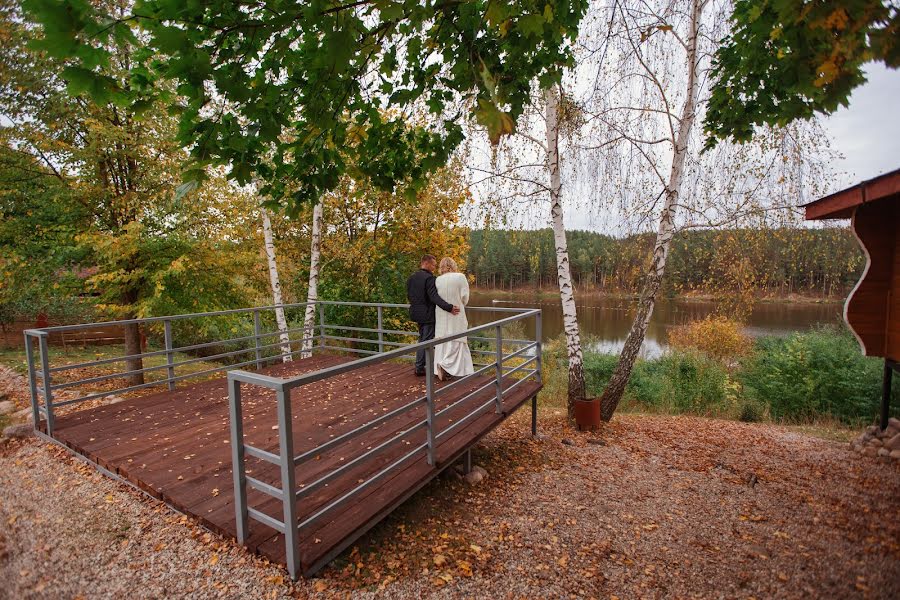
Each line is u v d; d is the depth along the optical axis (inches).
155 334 607.8
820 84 78.5
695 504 163.5
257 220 443.8
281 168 133.8
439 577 114.0
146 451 150.7
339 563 115.7
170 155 343.0
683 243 285.6
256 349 258.7
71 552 114.1
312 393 211.8
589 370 509.7
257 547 104.0
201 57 78.4
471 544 131.2
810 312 603.8
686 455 220.7
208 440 159.5
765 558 126.6
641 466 204.2
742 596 109.9
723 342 504.1
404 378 236.8
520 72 123.5
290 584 99.3
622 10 217.2
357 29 82.5
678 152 249.1
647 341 705.6
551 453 218.7
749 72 158.2
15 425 185.9
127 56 249.6
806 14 72.4
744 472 195.9
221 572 103.4
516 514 152.3
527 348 208.7
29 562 111.0
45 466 157.6
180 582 102.0
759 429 277.0
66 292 342.0
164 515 128.6
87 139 316.2
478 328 162.4
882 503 159.5
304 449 149.7
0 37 267.1
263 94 99.8
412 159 148.5
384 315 504.7
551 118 256.5
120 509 132.3
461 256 494.9
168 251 331.9
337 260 487.2
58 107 304.2
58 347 519.2
